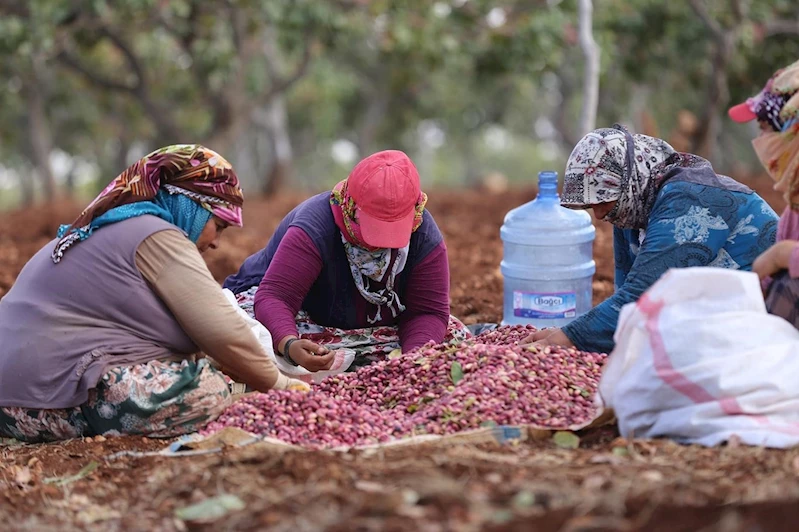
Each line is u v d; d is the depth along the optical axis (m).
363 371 8.09
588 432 6.88
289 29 28.34
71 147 64.06
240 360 7.55
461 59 30.64
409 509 5.27
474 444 6.61
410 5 28.36
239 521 5.46
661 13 29.94
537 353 7.73
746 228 7.98
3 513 6.11
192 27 31.33
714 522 4.97
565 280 10.52
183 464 6.53
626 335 6.68
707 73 32.69
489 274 15.52
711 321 6.47
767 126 6.97
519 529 4.96
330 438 6.90
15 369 7.41
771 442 6.14
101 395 7.30
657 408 6.52
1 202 103.19
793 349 6.48
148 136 55.78
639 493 5.33
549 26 27.39
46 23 26.52
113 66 44.47
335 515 5.31
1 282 15.70
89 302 7.42
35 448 7.48
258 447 6.57
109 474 6.63
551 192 10.67
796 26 28.62
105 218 7.48
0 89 40.50
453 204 28.27
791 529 4.80
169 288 7.39
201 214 7.70
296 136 72.31
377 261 8.65
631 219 8.36
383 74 56.72
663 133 44.78
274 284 8.72
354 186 8.31
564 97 49.59
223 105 33.41
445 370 7.72
